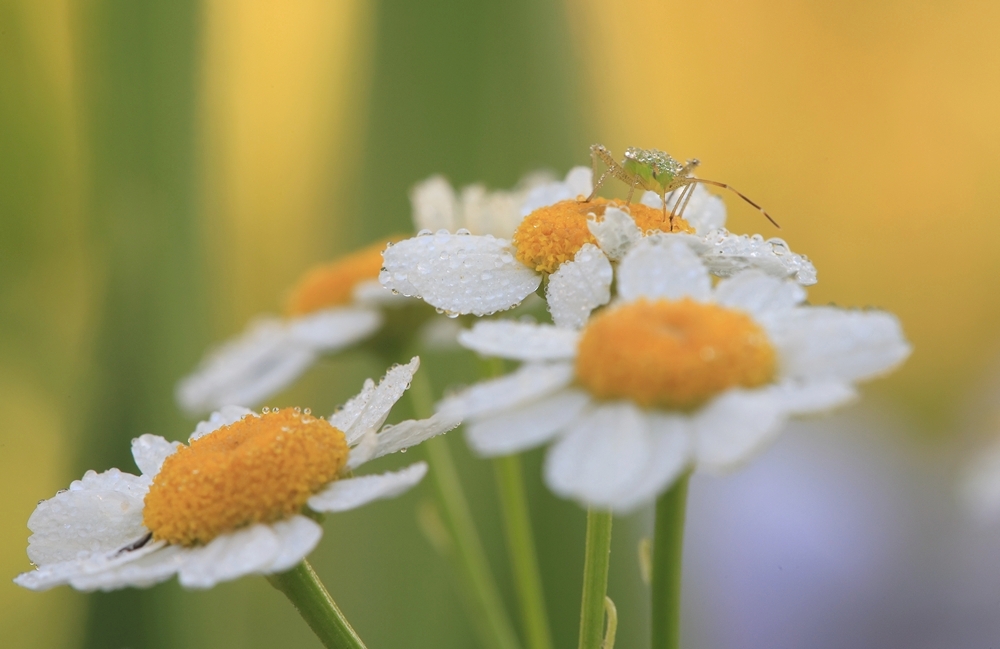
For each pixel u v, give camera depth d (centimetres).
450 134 19
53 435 19
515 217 16
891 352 11
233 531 12
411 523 17
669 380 11
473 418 11
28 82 19
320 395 20
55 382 19
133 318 17
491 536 17
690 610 18
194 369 17
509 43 19
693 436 11
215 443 12
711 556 19
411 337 16
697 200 14
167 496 12
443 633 17
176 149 18
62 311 19
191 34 18
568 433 11
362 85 20
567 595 17
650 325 11
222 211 19
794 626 19
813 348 12
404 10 19
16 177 19
